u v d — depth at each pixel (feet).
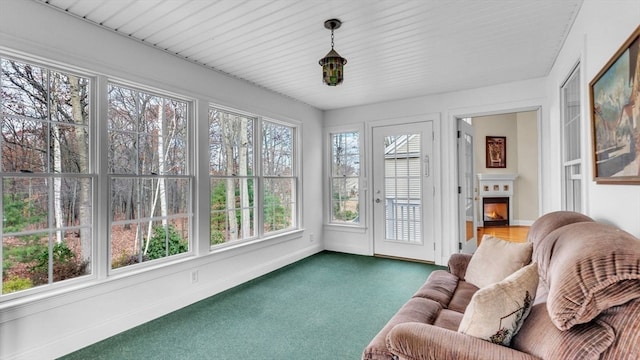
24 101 6.70
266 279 12.07
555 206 10.59
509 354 3.64
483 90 12.98
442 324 5.30
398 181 15.14
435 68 10.84
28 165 6.72
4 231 6.37
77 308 7.16
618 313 3.02
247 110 12.19
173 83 9.47
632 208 4.60
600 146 5.68
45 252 6.92
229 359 6.75
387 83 12.46
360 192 16.08
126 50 8.27
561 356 3.14
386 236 15.51
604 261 3.12
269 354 6.93
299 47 9.13
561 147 9.54
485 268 7.11
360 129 16.07
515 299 4.08
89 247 7.63
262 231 12.91
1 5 6.14
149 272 8.63
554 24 7.80
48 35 6.79
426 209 14.37
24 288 6.59
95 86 7.75
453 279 7.68
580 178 7.79
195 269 9.96
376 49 9.25
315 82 12.35
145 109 9.07
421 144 14.47
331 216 17.08
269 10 7.12
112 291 7.82
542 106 11.89
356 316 8.79
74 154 7.44
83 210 7.56
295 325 8.27
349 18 7.52
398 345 4.12
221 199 11.40
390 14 7.32
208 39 8.59
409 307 5.88
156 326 8.25
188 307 9.47
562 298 3.23
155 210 9.21
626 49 4.48
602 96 5.52
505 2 6.84
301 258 15.11
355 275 12.50
